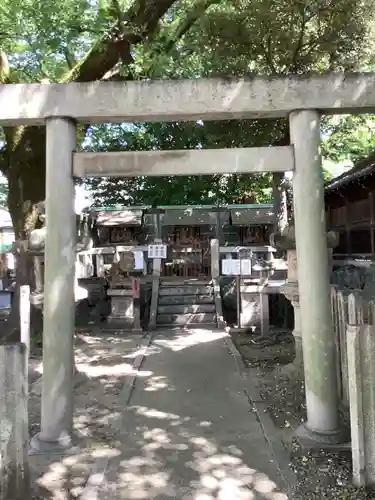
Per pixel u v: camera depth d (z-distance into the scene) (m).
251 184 17.36
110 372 7.10
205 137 9.84
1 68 8.86
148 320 11.70
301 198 4.41
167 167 4.46
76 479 3.74
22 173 9.38
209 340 9.52
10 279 12.62
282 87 4.38
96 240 16.62
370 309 4.34
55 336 4.34
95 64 8.59
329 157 15.59
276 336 9.45
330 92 4.38
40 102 4.37
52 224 4.38
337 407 4.38
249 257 11.76
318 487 3.52
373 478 3.47
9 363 3.28
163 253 12.91
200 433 4.64
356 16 6.33
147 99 4.39
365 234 9.83
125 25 7.59
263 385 6.21
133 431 4.71
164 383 6.49
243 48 6.89
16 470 3.26
